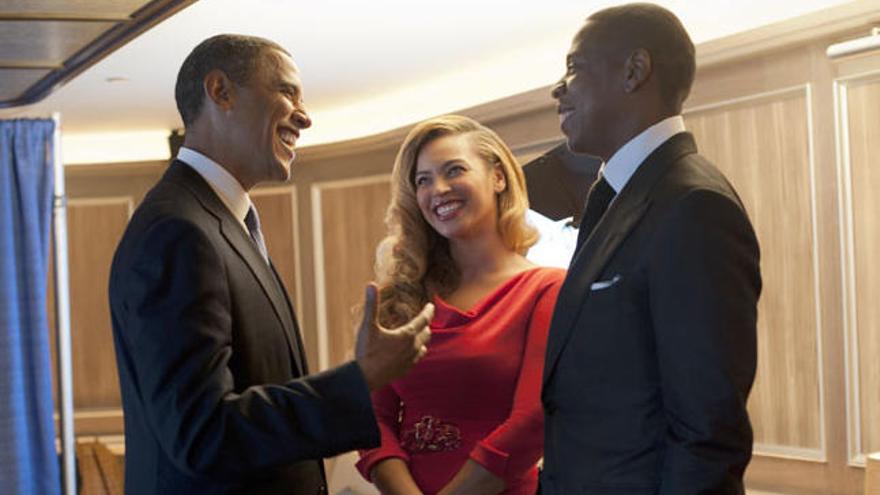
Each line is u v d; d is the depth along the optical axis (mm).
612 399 2074
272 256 8469
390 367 2117
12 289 5434
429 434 2746
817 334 4688
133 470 2215
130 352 2156
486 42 5965
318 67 6453
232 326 2164
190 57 2363
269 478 2205
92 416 8766
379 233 7820
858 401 4543
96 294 8789
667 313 1960
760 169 4914
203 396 2006
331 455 2084
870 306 4512
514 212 2908
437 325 2812
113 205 8789
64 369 5523
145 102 7391
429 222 2900
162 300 2043
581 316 2131
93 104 7387
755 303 1982
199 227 2117
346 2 5027
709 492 1891
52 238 5559
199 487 2127
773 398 4879
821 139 4652
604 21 2207
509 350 2756
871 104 4477
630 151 2195
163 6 3934
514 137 6402
